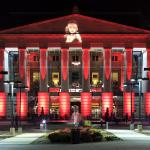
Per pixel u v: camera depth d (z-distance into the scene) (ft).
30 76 374.22
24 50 362.53
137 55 377.30
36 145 124.36
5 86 362.12
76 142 128.36
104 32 363.76
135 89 364.17
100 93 370.53
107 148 111.24
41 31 363.56
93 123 266.77
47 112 358.23
